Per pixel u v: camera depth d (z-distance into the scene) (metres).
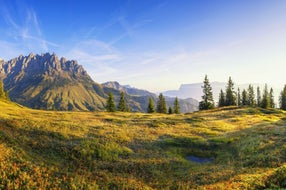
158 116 66.62
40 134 27.86
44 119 39.53
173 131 43.09
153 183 19.73
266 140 30.94
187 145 34.72
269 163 21.95
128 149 28.55
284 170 18.06
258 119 60.59
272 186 16.16
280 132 36.12
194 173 22.72
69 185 15.77
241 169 21.70
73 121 41.94
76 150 24.39
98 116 57.31
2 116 34.50
